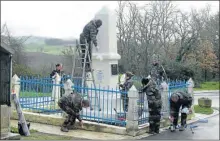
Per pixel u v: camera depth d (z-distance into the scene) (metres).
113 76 14.62
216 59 50.22
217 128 14.14
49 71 28.38
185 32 42.94
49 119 13.32
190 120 16.22
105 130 12.19
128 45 37.12
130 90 11.88
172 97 13.28
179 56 42.75
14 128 11.42
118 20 37.97
